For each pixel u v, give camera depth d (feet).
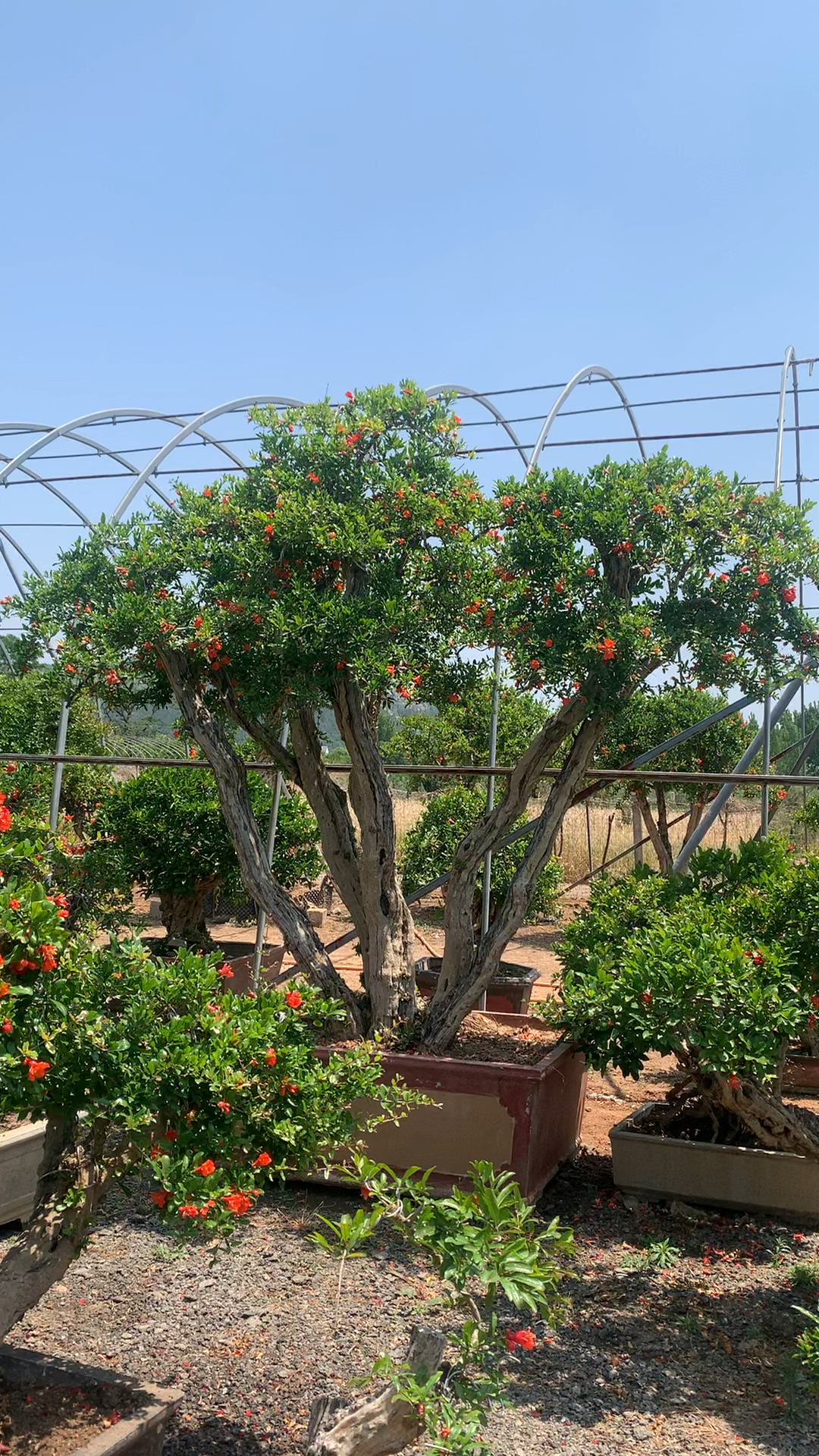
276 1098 10.16
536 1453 10.27
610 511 17.58
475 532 19.52
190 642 17.65
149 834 28.32
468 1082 16.88
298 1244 15.11
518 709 40.19
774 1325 12.96
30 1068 8.77
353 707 19.54
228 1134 9.63
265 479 19.15
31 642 19.20
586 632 17.47
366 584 18.86
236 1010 10.58
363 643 17.19
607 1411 11.08
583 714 19.22
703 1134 17.83
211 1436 10.32
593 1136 20.88
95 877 21.58
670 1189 16.75
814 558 18.01
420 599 18.61
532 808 66.49
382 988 19.15
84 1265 14.12
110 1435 8.71
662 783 38.40
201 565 18.66
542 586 17.84
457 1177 16.80
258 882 19.54
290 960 35.37
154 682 20.83
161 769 29.71
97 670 18.92
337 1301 13.02
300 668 17.89
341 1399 8.71
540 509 18.25
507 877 32.27
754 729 41.93
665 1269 14.52
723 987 14.38
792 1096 23.54
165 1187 9.04
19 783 32.35
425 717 44.57
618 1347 12.48
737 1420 10.95
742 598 17.90
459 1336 9.02
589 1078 25.13
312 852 30.37
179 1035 9.82
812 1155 15.81
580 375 27.25
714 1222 16.22
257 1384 11.30
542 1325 12.98
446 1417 7.88
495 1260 8.34
